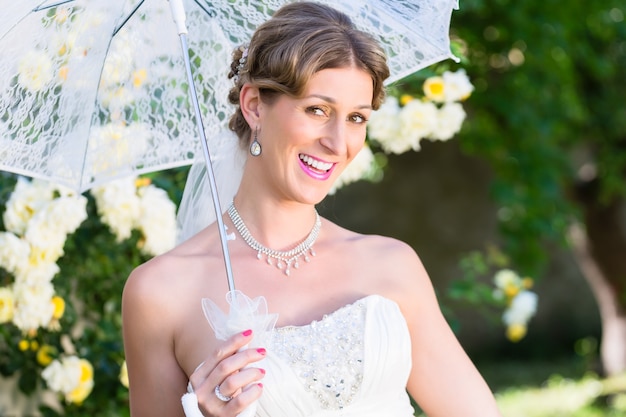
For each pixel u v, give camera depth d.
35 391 5.07
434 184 14.21
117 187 4.80
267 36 3.21
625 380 12.00
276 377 3.12
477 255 6.38
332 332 3.24
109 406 5.19
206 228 3.54
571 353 15.12
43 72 3.54
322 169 3.22
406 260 3.56
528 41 8.21
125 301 3.39
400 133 5.09
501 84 8.27
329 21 3.21
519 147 8.45
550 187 8.41
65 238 4.81
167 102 3.88
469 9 7.37
